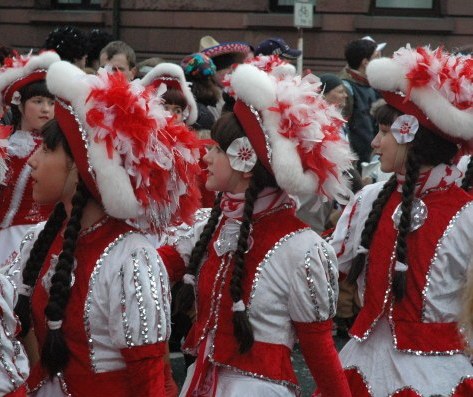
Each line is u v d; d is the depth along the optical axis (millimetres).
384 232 9852
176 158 7766
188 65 16203
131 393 7621
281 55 20047
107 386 7602
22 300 7926
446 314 9594
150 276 7535
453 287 9633
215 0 36875
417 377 9508
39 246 7973
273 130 8234
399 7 36125
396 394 9523
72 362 7633
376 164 17312
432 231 9633
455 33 35500
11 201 12719
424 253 9609
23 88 12781
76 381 7629
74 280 7633
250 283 8344
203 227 8984
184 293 8773
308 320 8305
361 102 20375
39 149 7824
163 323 7535
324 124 8312
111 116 7391
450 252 9586
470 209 9695
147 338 7445
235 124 8414
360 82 20562
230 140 8406
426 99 9594
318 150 8258
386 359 9680
